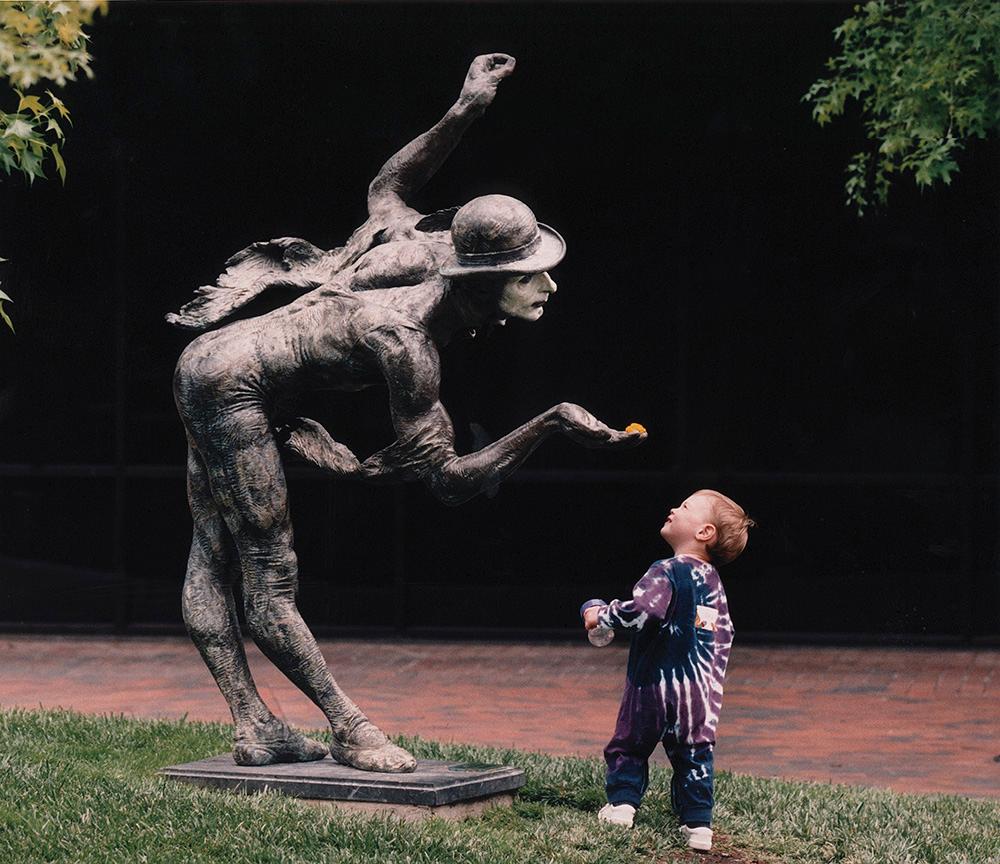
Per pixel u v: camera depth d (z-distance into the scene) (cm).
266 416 1009
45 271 1969
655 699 982
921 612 1939
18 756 1098
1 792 978
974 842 1036
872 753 1417
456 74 1917
